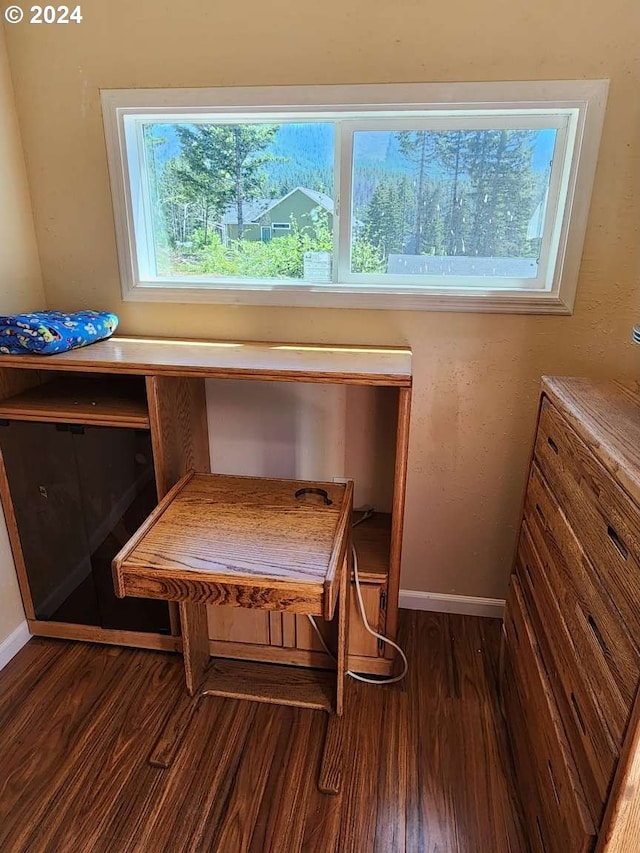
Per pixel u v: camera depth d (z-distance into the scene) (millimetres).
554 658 1153
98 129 1653
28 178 1731
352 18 1464
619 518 870
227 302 1768
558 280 1595
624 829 818
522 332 1656
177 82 1580
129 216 1729
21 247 1726
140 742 1486
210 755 1454
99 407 1604
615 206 1504
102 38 1570
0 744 1478
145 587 1229
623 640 827
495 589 1965
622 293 1574
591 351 1644
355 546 1726
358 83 1510
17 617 1802
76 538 1708
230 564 1218
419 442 1822
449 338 1696
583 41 1399
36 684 1671
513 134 1556
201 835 1259
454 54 1456
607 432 1017
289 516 1422
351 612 1646
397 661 1782
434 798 1347
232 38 1522
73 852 1226
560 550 1166
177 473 1678
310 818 1298
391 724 1548
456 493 1868
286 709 1601
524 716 1329
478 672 1744
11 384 1686
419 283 1718
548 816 1090
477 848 1238
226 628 1736
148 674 1714
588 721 939
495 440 1786
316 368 1429
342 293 1695
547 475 1304
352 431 1859
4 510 1707
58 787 1364
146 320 1838
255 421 1899
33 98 1648
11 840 1247
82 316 1689
